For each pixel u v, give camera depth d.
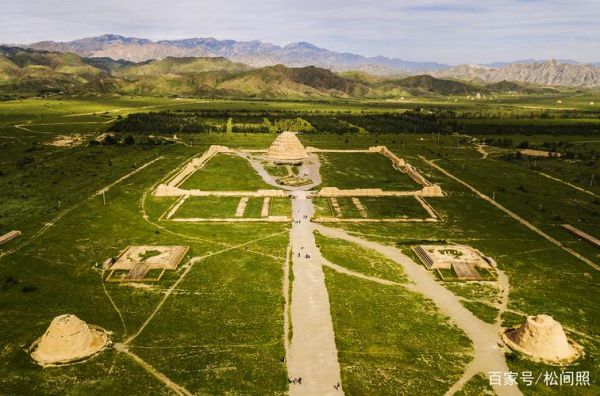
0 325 77.88
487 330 78.94
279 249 112.62
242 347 72.94
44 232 119.69
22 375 65.56
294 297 89.25
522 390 64.06
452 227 131.38
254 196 158.75
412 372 67.50
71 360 68.94
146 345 73.06
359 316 82.56
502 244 118.44
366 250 113.38
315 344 74.06
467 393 63.22
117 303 85.94
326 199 156.62
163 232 122.75
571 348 73.69
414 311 84.69
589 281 98.56
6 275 95.56
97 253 108.00
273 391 63.16
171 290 91.25
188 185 167.88
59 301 86.38
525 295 91.62
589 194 170.88
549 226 133.38
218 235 121.25
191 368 67.62
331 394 62.75
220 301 87.31
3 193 159.50
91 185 166.00
